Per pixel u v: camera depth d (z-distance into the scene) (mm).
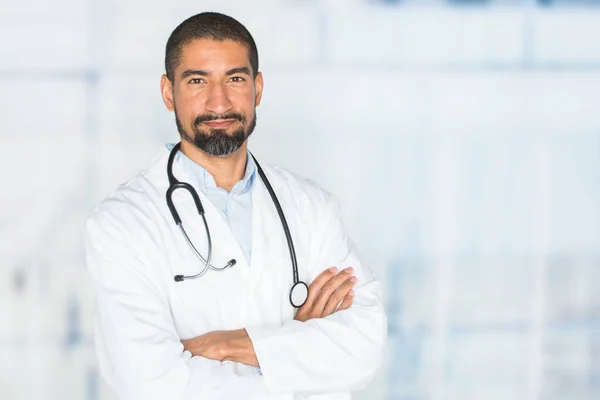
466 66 3023
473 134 3049
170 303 1684
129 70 2867
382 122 2998
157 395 1581
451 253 3045
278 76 2941
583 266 3105
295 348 1665
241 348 1648
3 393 2818
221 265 1719
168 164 1768
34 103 2830
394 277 3018
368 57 2975
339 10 2949
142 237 1676
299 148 2965
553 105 3076
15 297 2824
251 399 1620
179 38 1708
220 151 1703
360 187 2998
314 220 1869
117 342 1609
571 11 3053
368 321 1738
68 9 2830
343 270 1811
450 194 3039
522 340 3066
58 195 2854
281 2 2926
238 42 1702
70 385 2840
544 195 3084
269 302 1748
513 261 3076
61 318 2846
